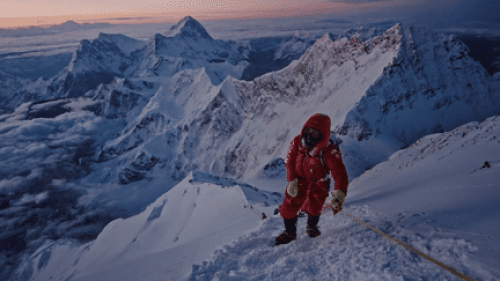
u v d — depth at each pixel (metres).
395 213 3.97
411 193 5.57
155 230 43.22
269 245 3.86
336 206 2.93
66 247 99.56
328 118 3.11
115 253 42.91
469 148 11.34
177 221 40.12
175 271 6.02
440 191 5.14
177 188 54.84
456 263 2.12
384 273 2.27
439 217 3.31
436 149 17.44
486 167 6.29
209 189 40.12
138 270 7.43
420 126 169.38
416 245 2.62
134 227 52.25
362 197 7.02
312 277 2.66
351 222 3.91
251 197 24.09
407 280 2.07
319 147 3.13
